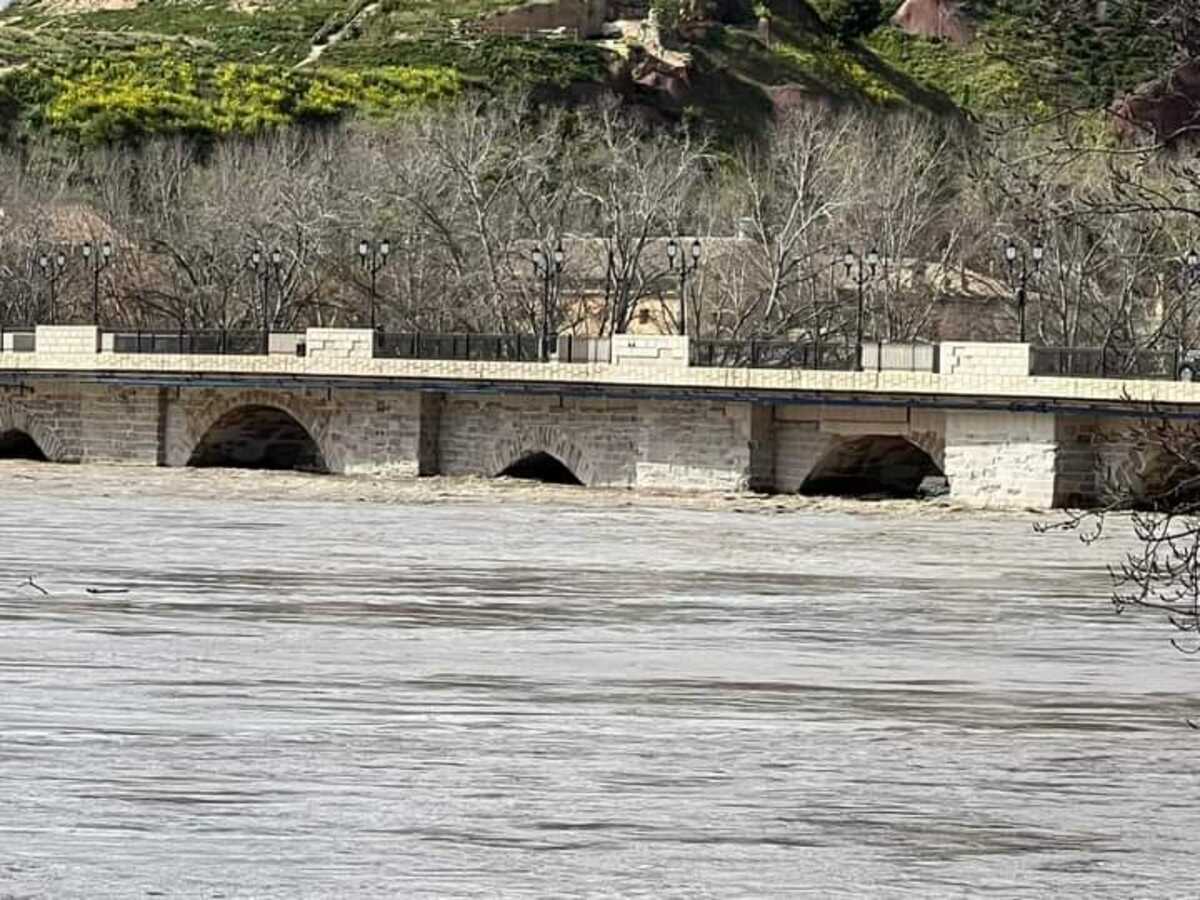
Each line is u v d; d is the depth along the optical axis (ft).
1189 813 207.10
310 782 214.07
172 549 456.45
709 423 596.29
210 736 237.04
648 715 255.70
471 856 186.80
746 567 438.81
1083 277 547.08
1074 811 207.41
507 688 275.39
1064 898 177.88
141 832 193.26
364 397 643.45
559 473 645.10
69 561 428.56
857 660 307.37
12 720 244.83
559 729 245.04
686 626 345.10
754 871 183.73
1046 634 338.75
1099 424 541.75
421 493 599.16
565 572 424.87
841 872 184.14
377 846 189.37
